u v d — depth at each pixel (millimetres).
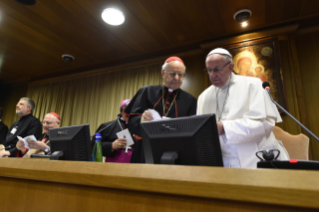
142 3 3105
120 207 671
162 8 3203
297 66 3230
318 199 460
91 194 729
